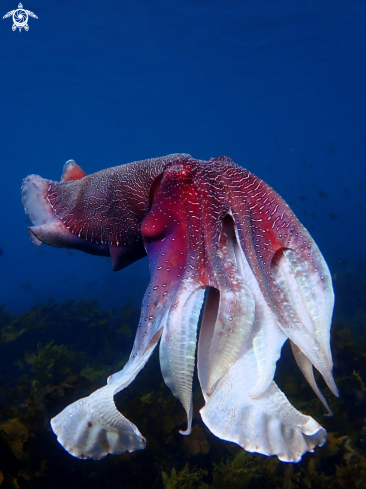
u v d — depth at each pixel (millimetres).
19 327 8367
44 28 26156
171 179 1624
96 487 3752
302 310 1428
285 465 3922
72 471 3727
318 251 1482
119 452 1267
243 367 1284
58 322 8508
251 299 1332
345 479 3750
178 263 1485
